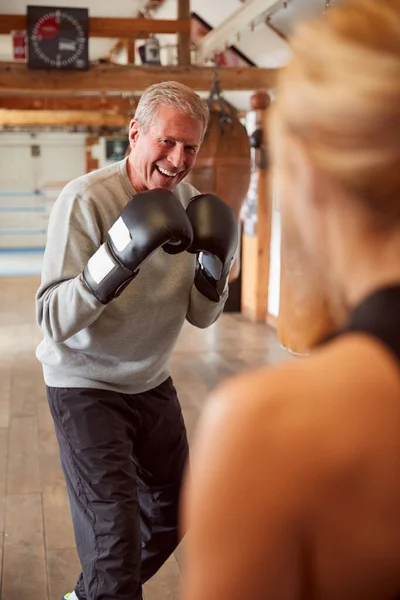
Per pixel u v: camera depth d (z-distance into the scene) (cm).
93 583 164
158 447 189
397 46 43
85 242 171
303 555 43
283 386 44
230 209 182
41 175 1339
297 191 47
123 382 179
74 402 175
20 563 249
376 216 45
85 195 171
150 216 156
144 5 658
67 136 1331
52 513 286
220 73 505
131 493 168
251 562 43
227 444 44
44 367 183
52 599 229
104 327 174
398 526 42
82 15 472
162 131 168
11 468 330
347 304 48
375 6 45
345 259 47
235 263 258
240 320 667
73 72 482
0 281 899
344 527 42
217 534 43
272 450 43
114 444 171
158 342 183
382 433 42
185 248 162
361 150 43
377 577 43
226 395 46
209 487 44
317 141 45
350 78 44
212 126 368
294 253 50
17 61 486
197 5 586
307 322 50
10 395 439
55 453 348
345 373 44
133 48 691
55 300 165
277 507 42
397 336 44
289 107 46
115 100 841
